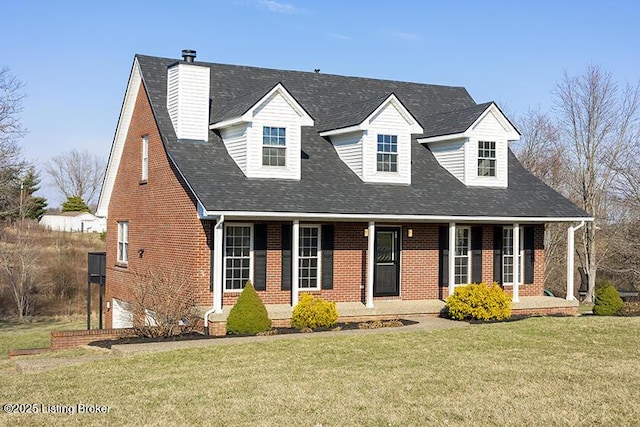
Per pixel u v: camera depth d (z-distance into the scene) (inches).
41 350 708.0
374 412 421.1
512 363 561.9
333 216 783.1
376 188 876.0
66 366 564.1
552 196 982.4
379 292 890.1
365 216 803.4
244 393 465.1
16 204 1750.7
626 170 1486.2
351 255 868.0
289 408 429.7
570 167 1784.0
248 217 767.1
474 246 942.4
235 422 402.3
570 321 795.4
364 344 639.1
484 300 813.9
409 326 754.8
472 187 949.2
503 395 460.1
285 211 754.8
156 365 555.5
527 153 1926.7
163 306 730.8
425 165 973.2
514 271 913.5
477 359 576.7
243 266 801.6
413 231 904.9
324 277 850.1
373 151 886.4
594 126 1563.7
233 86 960.9
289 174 834.2
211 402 443.2
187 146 838.5
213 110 901.2
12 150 1496.1
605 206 1685.5
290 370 533.6
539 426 396.8
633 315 932.0
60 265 1715.1
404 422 402.6
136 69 949.2
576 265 1806.1
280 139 831.1
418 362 563.2
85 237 2332.7
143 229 936.3
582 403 441.4
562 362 567.5
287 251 823.1
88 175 4315.9
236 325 721.0
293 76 1031.6
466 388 478.9
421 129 918.4
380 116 890.7
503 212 895.7
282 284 820.6
